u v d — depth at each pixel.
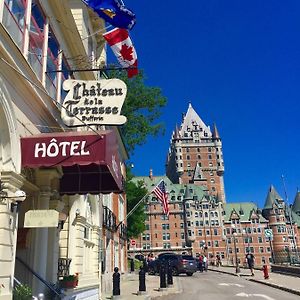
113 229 23.92
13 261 8.57
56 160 9.08
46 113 11.20
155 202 135.38
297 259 32.53
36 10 11.30
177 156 164.62
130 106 32.50
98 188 12.05
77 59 14.82
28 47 10.27
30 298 8.82
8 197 8.41
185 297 16.91
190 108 174.50
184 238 133.50
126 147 31.72
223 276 32.16
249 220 135.75
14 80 8.97
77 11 16.86
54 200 11.65
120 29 12.09
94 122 10.81
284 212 136.62
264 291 19.06
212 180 162.25
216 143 166.75
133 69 12.15
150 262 37.97
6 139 8.73
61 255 13.27
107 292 20.38
